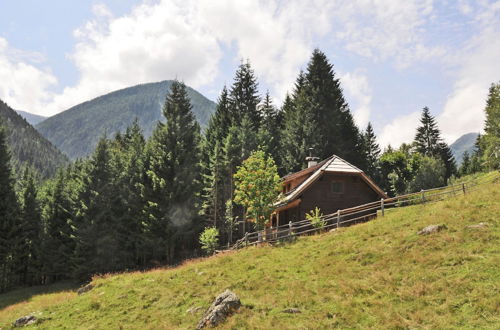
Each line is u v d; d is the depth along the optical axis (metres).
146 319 15.88
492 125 50.34
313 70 65.19
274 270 18.56
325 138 58.59
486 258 13.84
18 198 50.69
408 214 22.66
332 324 12.03
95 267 40.84
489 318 10.55
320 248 20.67
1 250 43.38
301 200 33.00
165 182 40.06
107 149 45.59
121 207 45.88
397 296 13.07
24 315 19.66
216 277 19.44
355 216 33.38
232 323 12.99
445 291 12.47
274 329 12.03
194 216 41.62
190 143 46.22
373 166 70.38
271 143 58.12
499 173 38.72
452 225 17.88
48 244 46.69
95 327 15.95
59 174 58.72
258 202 30.27
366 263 16.78
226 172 49.69
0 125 47.03
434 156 84.19
